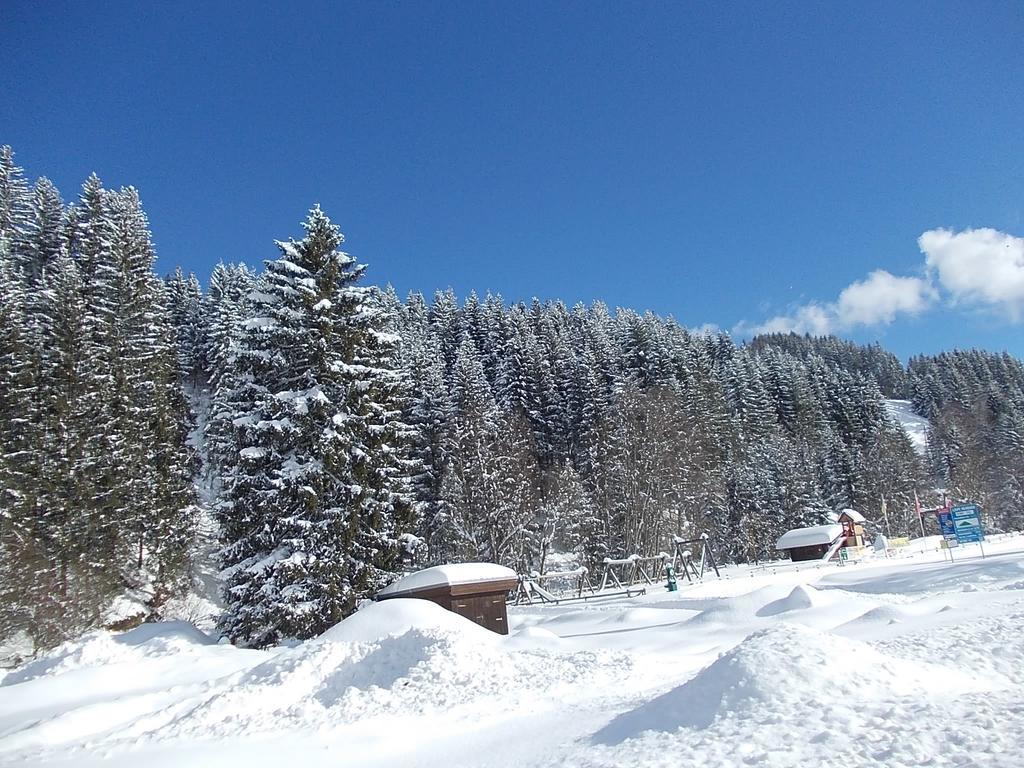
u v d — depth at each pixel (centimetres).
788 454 7294
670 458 5481
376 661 1501
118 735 1205
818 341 16650
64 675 1817
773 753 614
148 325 4978
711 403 7181
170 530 3772
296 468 2462
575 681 1295
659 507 5366
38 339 4097
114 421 3728
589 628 2489
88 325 4391
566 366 6969
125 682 1800
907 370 15662
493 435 4844
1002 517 7788
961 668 969
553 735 905
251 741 1090
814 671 802
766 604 2180
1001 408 9719
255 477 2519
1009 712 655
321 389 2594
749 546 6650
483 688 1285
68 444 3509
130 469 3638
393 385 2872
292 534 2414
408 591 2392
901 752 575
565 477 5209
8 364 3669
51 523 3256
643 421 5584
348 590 2411
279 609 2303
